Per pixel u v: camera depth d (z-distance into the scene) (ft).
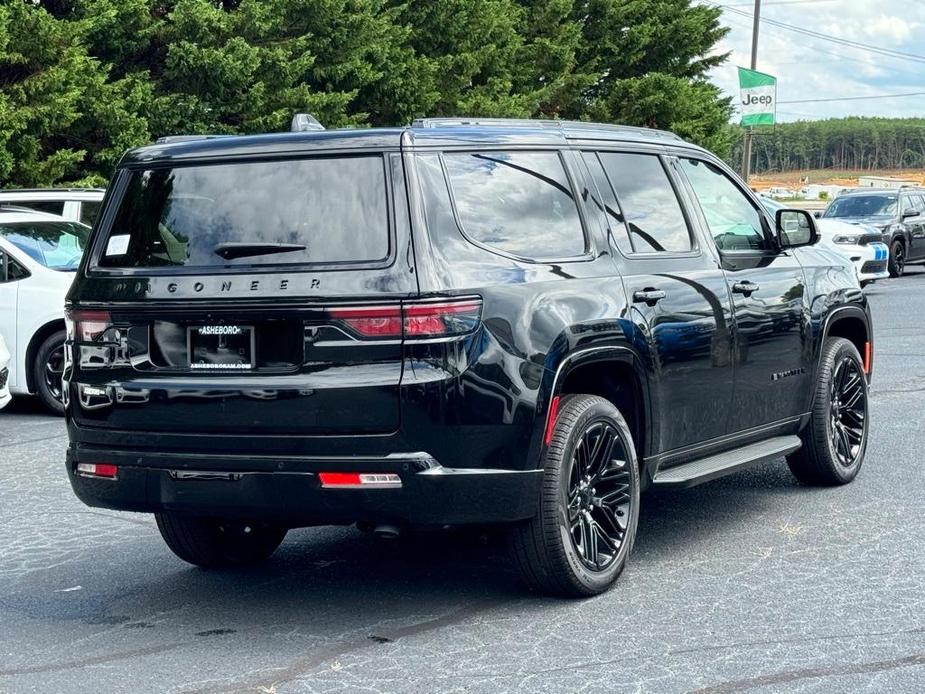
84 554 21.53
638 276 19.24
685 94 120.98
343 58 79.61
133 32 69.87
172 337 16.94
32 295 37.47
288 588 19.15
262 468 16.17
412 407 15.76
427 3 91.50
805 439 24.67
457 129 17.57
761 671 15.02
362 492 15.89
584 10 119.44
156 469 16.80
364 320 15.88
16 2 59.77
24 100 60.70
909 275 97.09
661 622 16.96
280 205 16.70
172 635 16.96
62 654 16.28
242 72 69.15
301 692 14.67
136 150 17.89
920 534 21.57
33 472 28.86
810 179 554.05
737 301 21.45
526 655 15.75
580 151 19.38
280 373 16.21
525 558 17.49
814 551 20.57
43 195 44.55
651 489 19.65
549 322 17.02
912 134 585.63
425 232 16.19
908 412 34.09
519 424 16.44
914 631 16.43
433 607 17.93
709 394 20.68
